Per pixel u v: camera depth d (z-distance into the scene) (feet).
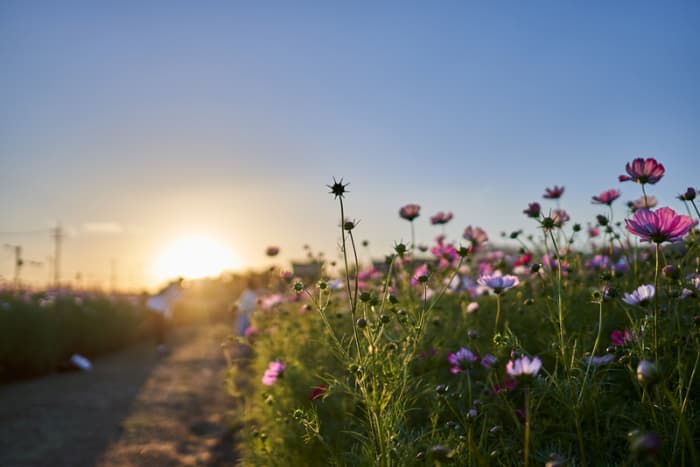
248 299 22.30
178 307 42.88
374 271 12.09
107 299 33.24
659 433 5.09
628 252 9.77
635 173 6.88
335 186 5.50
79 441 13.00
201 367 22.90
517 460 5.32
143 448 12.41
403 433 5.69
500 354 6.41
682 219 4.83
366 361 5.49
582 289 9.10
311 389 8.29
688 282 6.72
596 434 5.43
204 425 14.10
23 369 21.79
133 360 26.58
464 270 11.78
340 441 7.09
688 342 6.11
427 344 8.55
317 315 10.88
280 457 7.68
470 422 5.35
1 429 14.02
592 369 6.20
